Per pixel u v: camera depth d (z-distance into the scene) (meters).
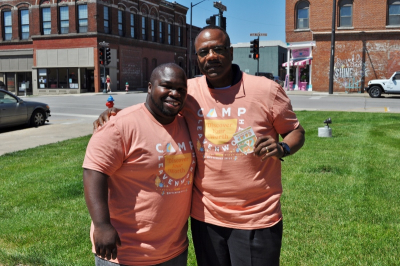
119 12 37.31
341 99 22.50
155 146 2.08
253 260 2.22
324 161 6.81
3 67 38.69
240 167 2.18
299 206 4.70
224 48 2.17
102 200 1.96
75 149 8.62
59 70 36.06
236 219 2.21
